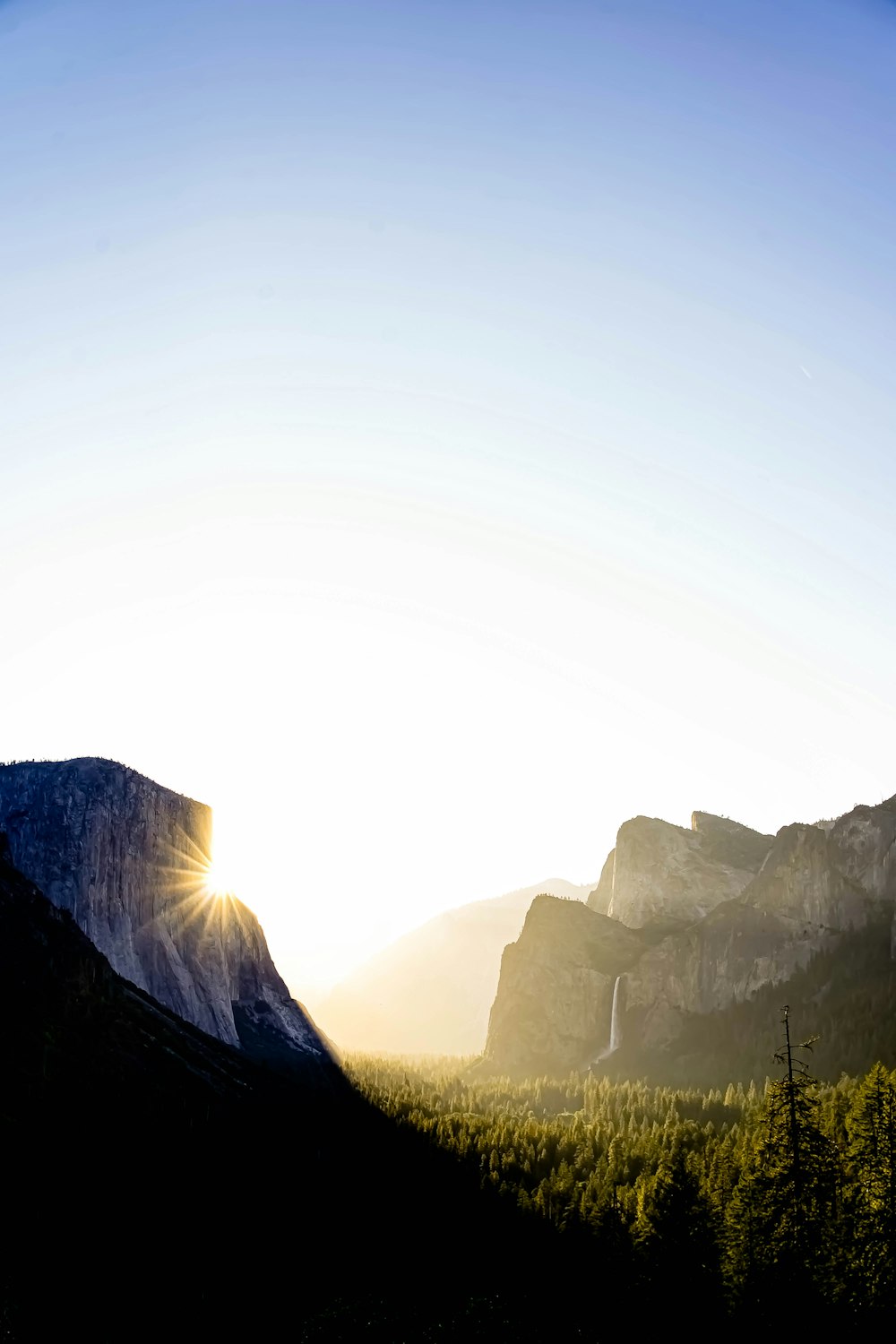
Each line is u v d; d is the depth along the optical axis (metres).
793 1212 105.00
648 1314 126.38
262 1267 170.75
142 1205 180.75
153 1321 150.38
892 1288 104.56
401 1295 160.50
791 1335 103.25
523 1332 142.38
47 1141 191.12
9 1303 144.25
